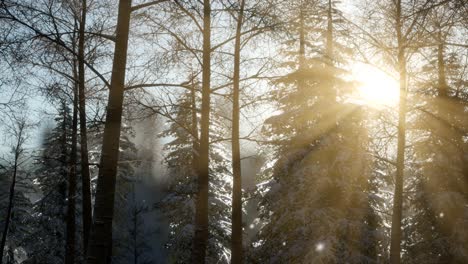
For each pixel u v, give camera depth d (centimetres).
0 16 684
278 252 1777
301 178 1708
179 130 1959
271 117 1744
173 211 2197
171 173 1911
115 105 712
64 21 754
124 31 734
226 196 2311
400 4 1017
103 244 673
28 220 2712
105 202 684
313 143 1794
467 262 1800
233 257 1034
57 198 2381
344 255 1605
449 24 748
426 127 1277
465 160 1723
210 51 950
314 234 1647
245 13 908
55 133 1747
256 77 993
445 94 1428
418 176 1966
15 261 3212
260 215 1902
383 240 1653
